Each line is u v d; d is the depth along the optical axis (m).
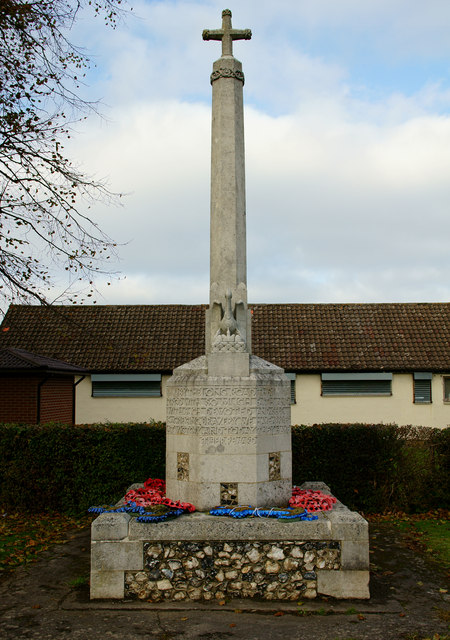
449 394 21.52
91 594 6.23
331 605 6.07
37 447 10.77
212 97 7.85
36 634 5.37
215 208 7.62
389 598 6.33
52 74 12.16
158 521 6.38
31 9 11.38
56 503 10.72
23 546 8.45
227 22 8.03
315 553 6.32
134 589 6.25
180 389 7.28
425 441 11.44
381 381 21.41
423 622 5.65
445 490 11.18
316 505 7.00
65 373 15.89
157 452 10.83
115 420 21.20
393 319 23.66
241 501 6.89
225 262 7.49
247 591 6.25
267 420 7.12
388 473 11.01
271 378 7.23
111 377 21.17
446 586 6.76
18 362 14.70
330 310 24.28
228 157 7.59
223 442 6.96
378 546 8.58
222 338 7.22
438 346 22.12
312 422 21.05
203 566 6.27
